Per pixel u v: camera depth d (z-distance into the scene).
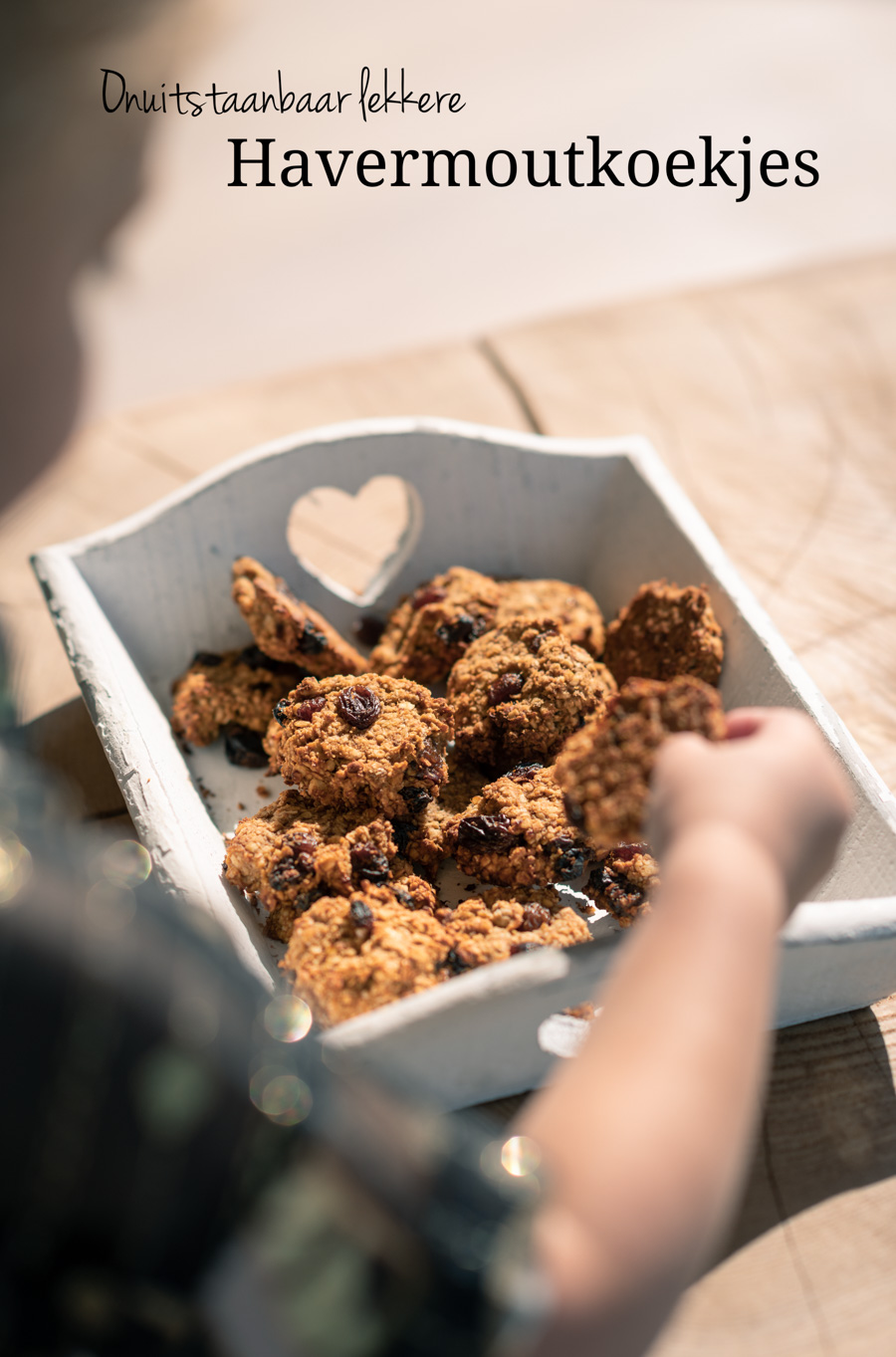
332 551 0.72
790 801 0.41
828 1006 0.53
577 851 0.56
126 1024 0.30
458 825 0.57
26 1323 0.31
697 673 0.60
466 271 1.42
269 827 0.57
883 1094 0.52
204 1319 0.32
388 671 0.63
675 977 0.38
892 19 1.79
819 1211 0.50
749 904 0.39
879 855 0.53
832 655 0.66
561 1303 0.34
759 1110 0.52
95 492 0.76
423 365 0.84
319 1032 0.48
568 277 1.40
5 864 0.31
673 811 0.41
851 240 1.41
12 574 0.72
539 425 0.79
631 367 0.83
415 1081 0.49
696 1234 0.36
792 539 0.72
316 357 1.30
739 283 0.91
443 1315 0.32
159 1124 0.30
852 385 0.81
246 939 0.54
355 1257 0.32
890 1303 0.48
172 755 0.60
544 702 0.59
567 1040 0.52
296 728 0.58
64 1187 0.30
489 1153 0.36
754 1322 0.48
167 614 0.65
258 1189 0.32
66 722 0.65
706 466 0.76
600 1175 0.35
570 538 0.68
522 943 0.54
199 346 1.33
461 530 0.67
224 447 0.79
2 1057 0.30
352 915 0.53
